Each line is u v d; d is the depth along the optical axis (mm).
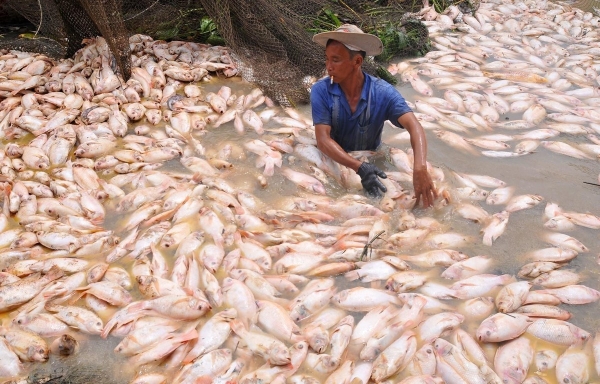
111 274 3631
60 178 4664
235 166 4816
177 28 7027
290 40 6234
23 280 3559
